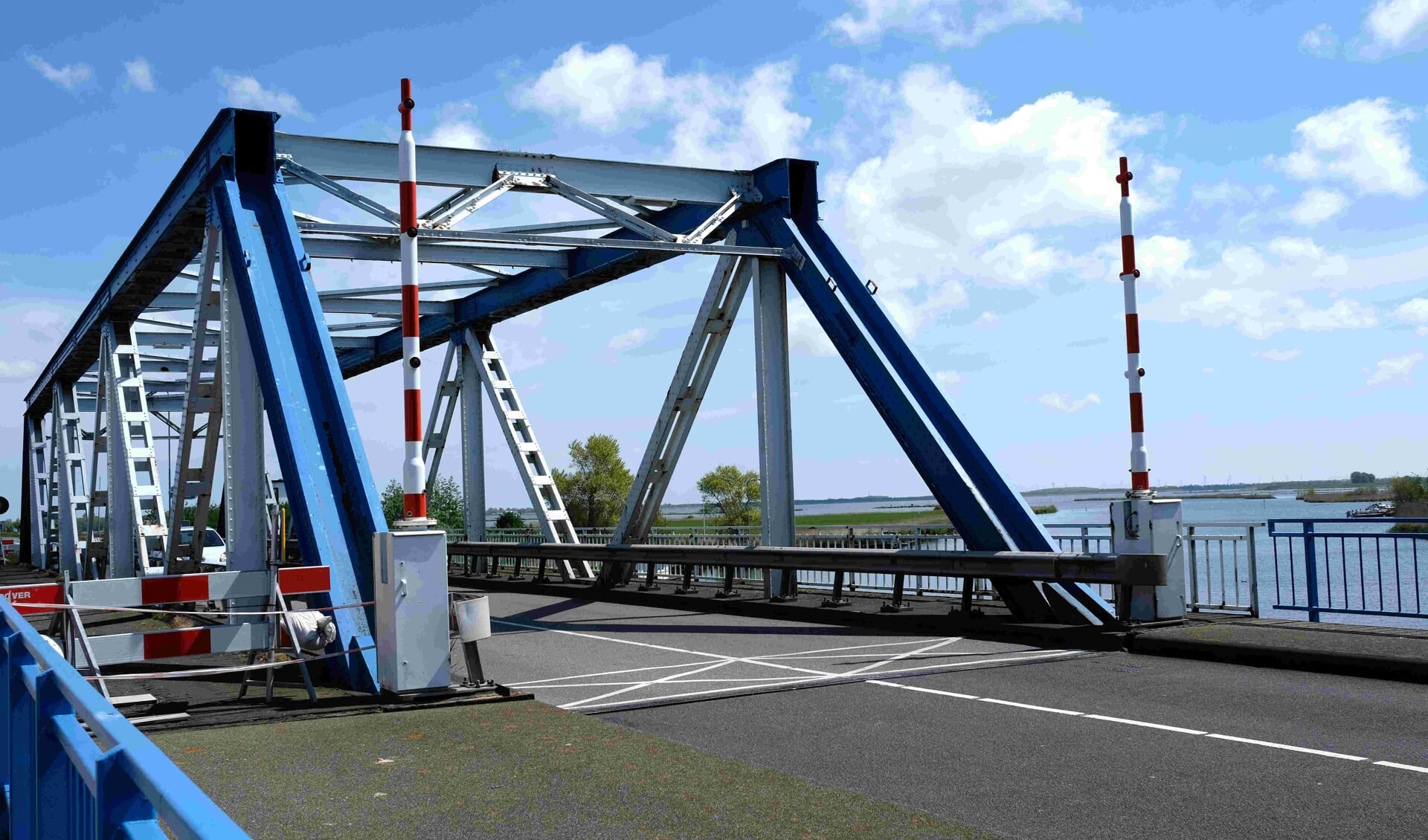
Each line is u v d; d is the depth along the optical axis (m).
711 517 75.31
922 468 15.09
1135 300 12.45
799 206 17.38
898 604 14.66
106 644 9.03
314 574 10.00
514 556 23.20
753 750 7.16
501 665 11.53
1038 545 13.84
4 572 38.69
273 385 11.66
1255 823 5.36
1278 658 10.09
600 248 15.74
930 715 8.15
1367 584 23.20
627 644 12.92
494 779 6.29
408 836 5.24
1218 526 13.10
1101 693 8.94
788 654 11.66
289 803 5.84
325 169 15.08
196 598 9.54
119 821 2.05
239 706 8.91
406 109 9.84
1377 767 6.39
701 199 17.48
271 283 12.54
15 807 3.81
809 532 18.59
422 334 24.98
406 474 9.46
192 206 14.91
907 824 5.29
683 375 18.83
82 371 30.30
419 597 9.11
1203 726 7.61
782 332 17.66
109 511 23.08
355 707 8.72
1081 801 5.79
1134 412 12.31
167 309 23.47
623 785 6.12
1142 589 11.98
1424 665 9.12
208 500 17.36
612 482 67.12
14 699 3.89
